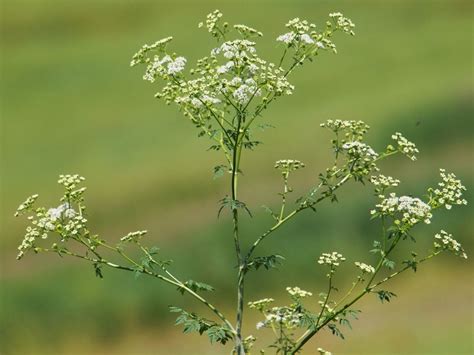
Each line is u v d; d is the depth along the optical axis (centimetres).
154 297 2220
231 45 612
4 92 4203
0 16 5244
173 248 2358
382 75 3891
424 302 2108
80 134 3538
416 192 2500
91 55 4669
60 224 602
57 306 2208
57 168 3191
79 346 2161
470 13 4753
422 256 2259
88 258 596
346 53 4231
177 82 635
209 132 620
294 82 3825
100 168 3105
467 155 2711
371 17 4791
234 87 608
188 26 4962
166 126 3491
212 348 2017
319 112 3372
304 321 588
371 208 2339
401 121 2970
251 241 2331
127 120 3644
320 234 2309
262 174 2762
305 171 2747
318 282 2253
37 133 3612
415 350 1828
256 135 3098
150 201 2741
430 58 4084
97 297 2231
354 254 2273
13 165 3253
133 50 4712
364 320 2034
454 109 3020
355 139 649
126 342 2155
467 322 1961
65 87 4241
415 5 4888
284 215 2388
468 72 3697
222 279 2272
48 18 5244
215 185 2772
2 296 2236
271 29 4712
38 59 4675
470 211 2309
